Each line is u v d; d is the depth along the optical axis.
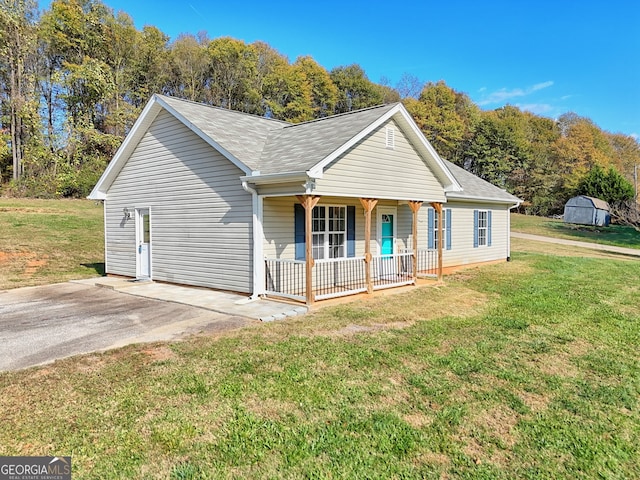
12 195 25.98
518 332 6.84
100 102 33.06
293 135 11.02
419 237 13.80
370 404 4.17
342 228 11.41
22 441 3.39
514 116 52.09
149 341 6.05
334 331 6.71
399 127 10.84
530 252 20.83
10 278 12.60
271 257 9.47
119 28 35.59
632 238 27.78
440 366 5.24
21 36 29.67
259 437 3.52
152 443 3.40
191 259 10.68
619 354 5.87
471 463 3.25
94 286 11.23
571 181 40.75
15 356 5.39
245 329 6.73
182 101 11.51
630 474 3.19
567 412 4.12
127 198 12.61
